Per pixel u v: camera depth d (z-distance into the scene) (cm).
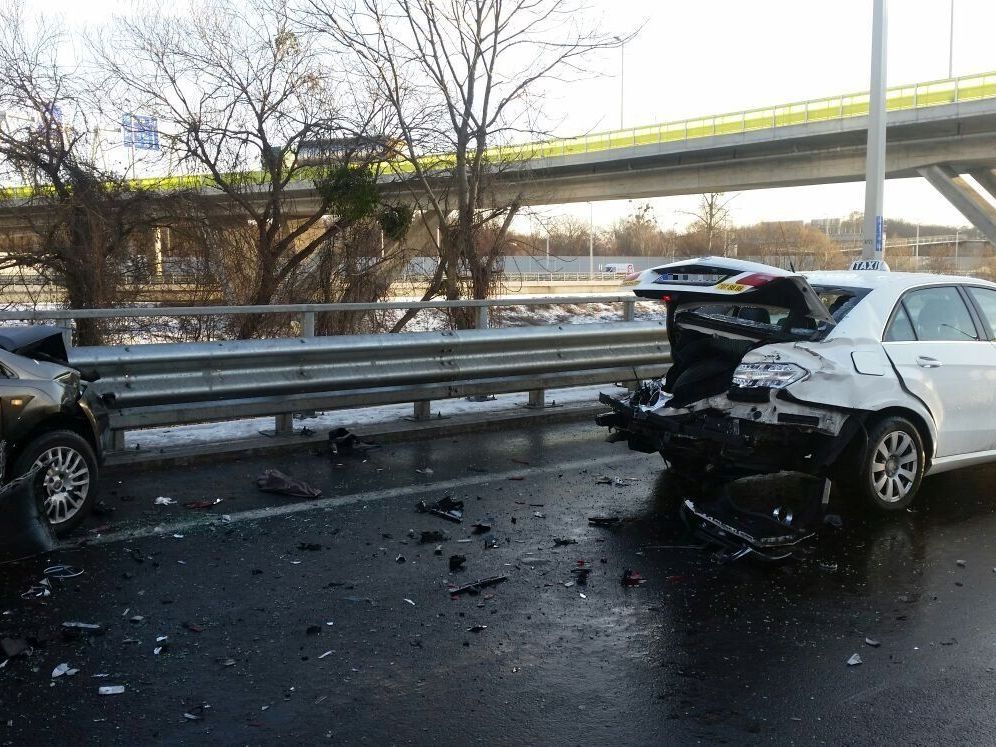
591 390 1111
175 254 1741
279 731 340
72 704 357
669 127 4153
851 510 638
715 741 335
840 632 436
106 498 646
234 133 1769
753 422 584
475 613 455
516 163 1816
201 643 415
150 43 1733
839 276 676
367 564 522
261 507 631
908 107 3541
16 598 464
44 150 1658
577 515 625
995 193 3972
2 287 1650
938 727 346
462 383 907
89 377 668
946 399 644
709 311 655
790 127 3819
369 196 1738
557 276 5656
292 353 791
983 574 516
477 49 1692
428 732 341
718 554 543
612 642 423
